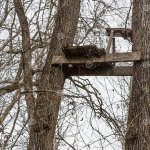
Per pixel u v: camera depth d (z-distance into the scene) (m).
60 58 8.20
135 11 8.43
